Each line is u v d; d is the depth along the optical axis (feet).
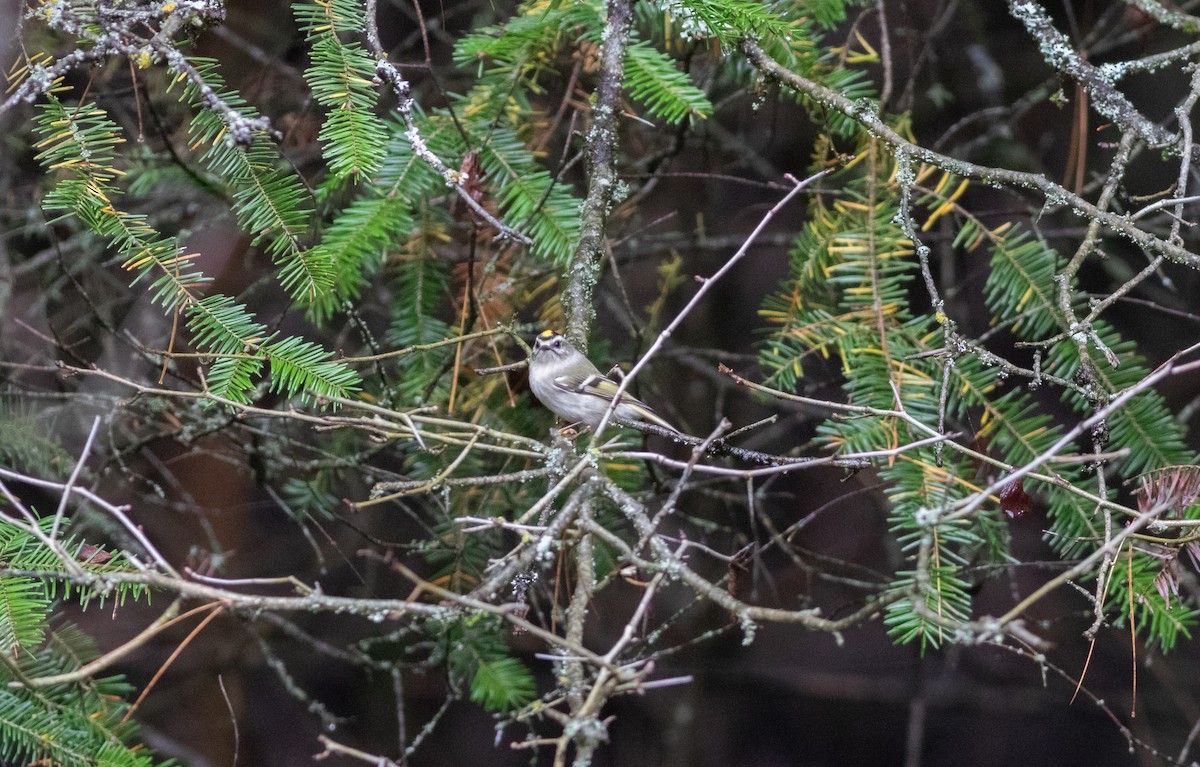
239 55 29.30
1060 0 39.45
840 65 23.73
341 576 43.09
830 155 23.47
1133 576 18.02
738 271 44.19
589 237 20.86
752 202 42.96
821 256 22.04
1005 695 45.01
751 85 25.18
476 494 24.50
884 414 16.52
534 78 23.47
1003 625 11.64
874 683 45.52
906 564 39.99
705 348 41.32
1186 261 17.52
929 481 18.52
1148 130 19.60
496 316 24.34
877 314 20.61
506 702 22.94
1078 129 30.53
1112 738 47.78
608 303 35.91
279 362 18.30
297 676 46.78
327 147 18.83
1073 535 19.21
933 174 26.37
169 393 17.35
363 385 26.32
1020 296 21.11
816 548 44.01
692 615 41.52
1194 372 40.09
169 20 17.48
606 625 42.04
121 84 28.99
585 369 21.26
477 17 30.01
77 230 28.89
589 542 16.78
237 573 41.24
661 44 25.96
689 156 37.42
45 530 17.31
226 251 29.68
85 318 28.66
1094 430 17.46
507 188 21.84
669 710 46.11
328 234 20.76
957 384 20.13
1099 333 20.81
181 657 42.34
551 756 46.91
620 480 23.67
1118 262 36.11
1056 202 18.95
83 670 13.32
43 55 20.24
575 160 23.21
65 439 29.84
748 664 46.65
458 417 23.61
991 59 38.55
